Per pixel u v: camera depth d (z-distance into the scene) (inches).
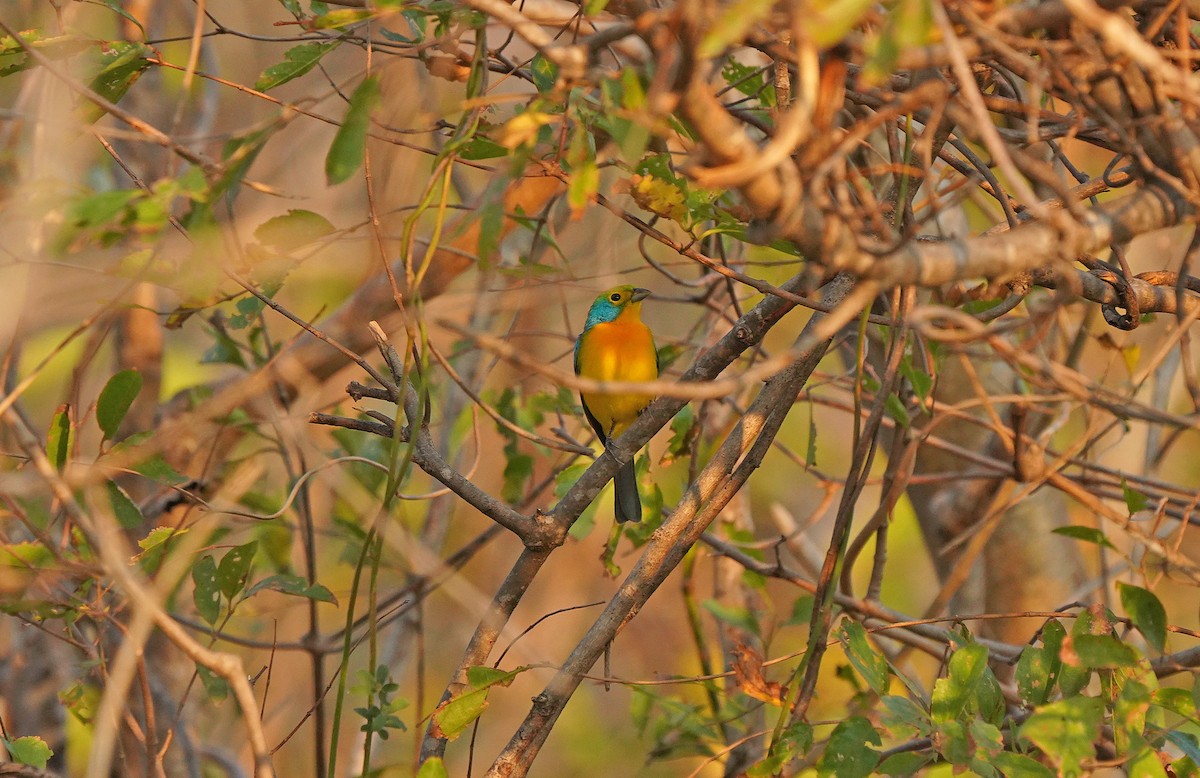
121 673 186.2
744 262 296.4
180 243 269.3
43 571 247.9
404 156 340.2
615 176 485.7
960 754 218.5
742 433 260.2
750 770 241.4
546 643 671.8
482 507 260.4
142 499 394.9
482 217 198.4
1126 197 181.6
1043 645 248.2
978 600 416.2
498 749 648.4
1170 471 620.1
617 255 421.4
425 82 346.3
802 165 159.8
